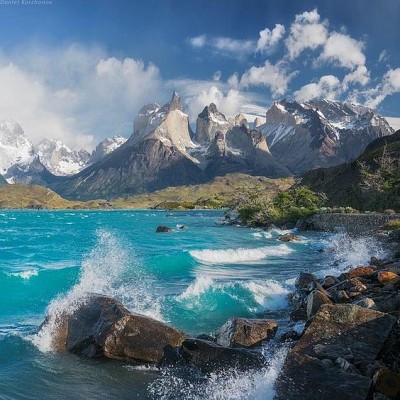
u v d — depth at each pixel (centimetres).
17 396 1032
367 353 1055
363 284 1809
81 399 1034
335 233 7106
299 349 1071
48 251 4481
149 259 3362
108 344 1274
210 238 6550
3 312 1839
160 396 1056
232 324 1413
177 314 1816
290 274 2969
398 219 5638
